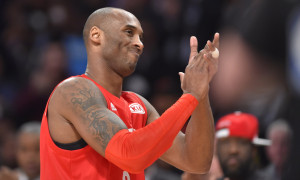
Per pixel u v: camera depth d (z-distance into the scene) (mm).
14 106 23016
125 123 8234
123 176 8117
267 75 16594
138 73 23750
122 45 8148
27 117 22797
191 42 8219
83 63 24766
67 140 7781
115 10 8359
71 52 24594
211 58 7691
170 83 23156
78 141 7762
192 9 23812
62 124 7770
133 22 8273
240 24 16750
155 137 7102
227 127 12344
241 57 16344
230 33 17047
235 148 12227
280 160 15461
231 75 16578
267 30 16188
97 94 7789
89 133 7371
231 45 16562
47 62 23609
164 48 24188
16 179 13234
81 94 7699
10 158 20500
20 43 25438
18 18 26234
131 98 8875
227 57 16594
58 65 23609
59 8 25812
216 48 7707
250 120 12453
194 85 7641
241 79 16562
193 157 8320
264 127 16922
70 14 25781
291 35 16266
